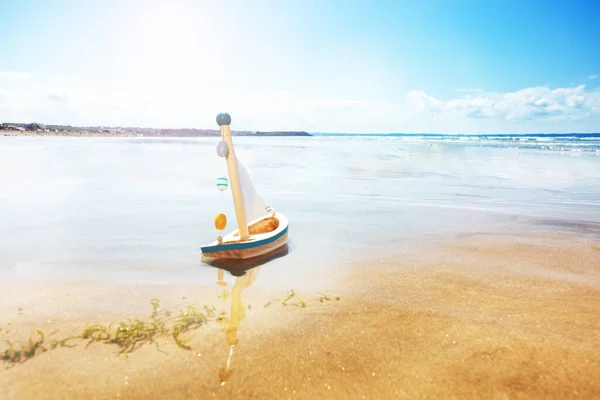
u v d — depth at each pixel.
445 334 3.47
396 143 52.44
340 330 3.56
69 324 3.63
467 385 2.77
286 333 3.50
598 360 3.04
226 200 10.12
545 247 6.21
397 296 4.34
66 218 8.11
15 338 3.37
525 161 22.03
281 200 10.32
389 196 10.90
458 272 5.11
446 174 15.99
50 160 20.80
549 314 3.88
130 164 19.27
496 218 8.28
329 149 35.88
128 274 5.00
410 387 2.75
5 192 11.19
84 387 2.74
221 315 3.84
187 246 6.25
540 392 2.69
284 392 2.70
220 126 5.71
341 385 2.77
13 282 4.69
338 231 7.27
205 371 2.93
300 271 5.17
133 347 3.24
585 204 9.77
